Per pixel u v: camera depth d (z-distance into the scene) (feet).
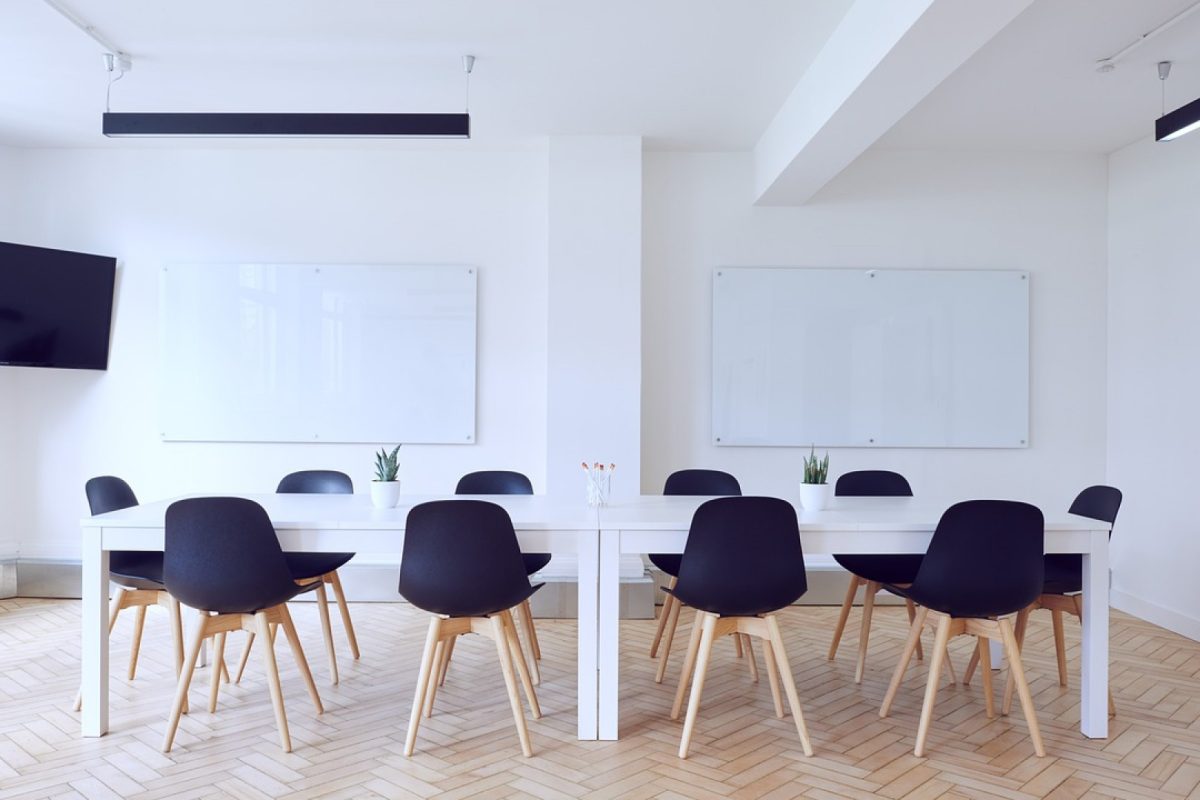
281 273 18.34
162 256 18.45
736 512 10.00
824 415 18.47
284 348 18.34
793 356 18.47
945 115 16.21
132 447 18.33
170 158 18.49
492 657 14.02
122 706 11.57
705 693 12.26
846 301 18.47
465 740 10.48
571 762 9.82
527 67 14.08
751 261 18.61
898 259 18.61
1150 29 12.37
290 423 18.33
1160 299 16.76
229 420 18.30
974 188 18.61
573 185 17.60
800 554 10.28
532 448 18.52
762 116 16.38
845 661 13.92
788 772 9.57
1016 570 10.05
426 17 12.30
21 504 18.29
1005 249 18.61
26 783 9.20
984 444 18.40
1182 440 16.01
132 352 18.40
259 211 18.49
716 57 13.64
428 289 18.43
